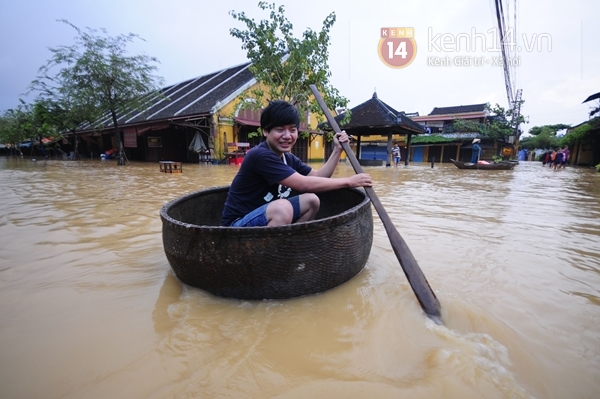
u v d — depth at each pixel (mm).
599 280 1750
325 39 8664
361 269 1778
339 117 14805
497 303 1483
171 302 1503
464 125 23766
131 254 2148
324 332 1259
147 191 5109
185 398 925
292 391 948
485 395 928
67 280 1743
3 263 1988
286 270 1416
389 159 15188
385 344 1178
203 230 1387
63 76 11555
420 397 919
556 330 1273
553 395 943
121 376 1018
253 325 1305
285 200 1644
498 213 3586
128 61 11977
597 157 17172
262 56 8805
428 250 2223
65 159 18344
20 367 1062
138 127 14875
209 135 13266
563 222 3139
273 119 1655
